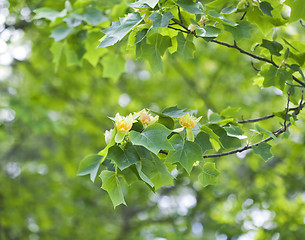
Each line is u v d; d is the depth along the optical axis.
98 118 9.02
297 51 2.76
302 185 7.40
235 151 2.58
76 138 10.12
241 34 2.45
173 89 9.30
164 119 2.33
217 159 8.03
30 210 8.65
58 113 8.74
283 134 2.81
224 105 8.56
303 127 5.79
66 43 4.18
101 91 9.04
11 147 9.89
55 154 10.10
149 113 2.32
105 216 11.02
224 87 8.95
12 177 9.48
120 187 2.03
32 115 7.55
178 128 2.27
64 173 10.59
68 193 9.36
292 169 7.44
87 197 10.18
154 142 1.96
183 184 8.75
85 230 9.12
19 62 8.23
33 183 9.50
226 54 8.56
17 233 8.80
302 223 6.13
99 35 4.04
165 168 2.07
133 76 9.57
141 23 2.39
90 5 4.25
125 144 2.04
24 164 9.97
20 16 5.57
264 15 2.68
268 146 2.55
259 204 6.65
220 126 2.65
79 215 9.37
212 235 7.45
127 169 2.05
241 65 8.71
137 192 9.81
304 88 2.99
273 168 7.80
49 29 5.92
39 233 8.79
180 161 2.12
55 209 9.12
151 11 2.35
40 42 7.39
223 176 8.38
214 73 9.13
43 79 8.45
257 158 7.79
